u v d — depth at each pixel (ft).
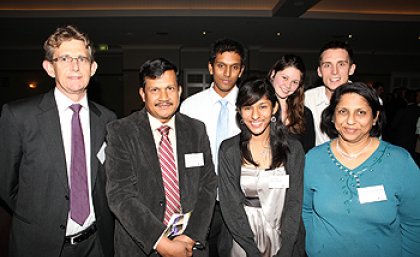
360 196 4.49
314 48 39.29
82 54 5.25
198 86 40.73
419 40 33.04
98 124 5.76
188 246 5.00
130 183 5.03
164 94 5.11
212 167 5.82
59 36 5.12
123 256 5.14
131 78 38.75
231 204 5.61
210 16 23.76
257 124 5.42
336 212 4.64
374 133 4.90
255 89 5.31
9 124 5.02
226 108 7.40
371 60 41.96
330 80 7.14
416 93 18.28
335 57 7.02
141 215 4.76
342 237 4.64
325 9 24.66
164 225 4.82
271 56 39.83
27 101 5.34
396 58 41.81
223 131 7.32
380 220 4.45
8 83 41.14
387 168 4.53
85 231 5.58
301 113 7.23
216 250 7.59
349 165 4.76
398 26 26.53
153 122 5.51
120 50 40.78
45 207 5.13
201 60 40.45
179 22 25.73
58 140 5.22
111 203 4.91
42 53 40.75
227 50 6.99
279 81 6.97
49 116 5.24
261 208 5.60
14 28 27.94
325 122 5.21
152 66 5.11
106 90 43.01
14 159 5.08
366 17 24.27
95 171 5.54
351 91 4.61
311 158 5.15
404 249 4.76
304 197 5.41
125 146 5.13
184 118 5.87
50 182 5.13
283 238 5.35
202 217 5.26
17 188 5.32
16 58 40.68
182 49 39.78
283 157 5.55
